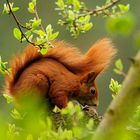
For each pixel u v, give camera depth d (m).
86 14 7.97
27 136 7.05
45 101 11.49
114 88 9.84
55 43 11.80
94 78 11.87
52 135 7.07
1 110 6.16
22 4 33.00
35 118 7.03
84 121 9.55
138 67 5.78
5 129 6.01
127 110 5.82
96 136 5.88
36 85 11.34
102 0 32.28
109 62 11.91
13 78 11.41
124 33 5.62
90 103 11.99
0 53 31.52
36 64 11.57
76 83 11.70
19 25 8.70
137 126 8.37
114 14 7.80
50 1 33.97
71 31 8.18
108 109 5.88
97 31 32.00
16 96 11.35
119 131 5.86
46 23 33.91
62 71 11.64
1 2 32.47
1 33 32.44
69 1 8.15
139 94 5.80
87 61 11.84
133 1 33.47
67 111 7.28
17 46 31.38
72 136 7.26
